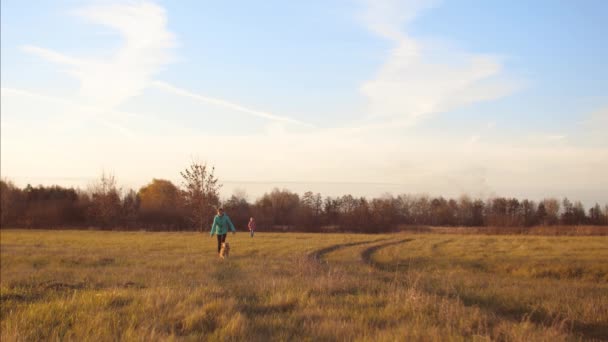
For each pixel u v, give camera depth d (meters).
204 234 48.72
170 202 74.94
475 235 53.66
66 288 11.21
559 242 39.12
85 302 8.56
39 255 23.17
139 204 75.44
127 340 6.15
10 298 9.59
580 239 43.28
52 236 43.00
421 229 67.38
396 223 71.19
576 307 9.02
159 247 29.91
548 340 6.37
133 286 11.64
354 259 24.55
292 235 48.44
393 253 30.03
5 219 66.25
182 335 6.68
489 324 7.36
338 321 7.23
